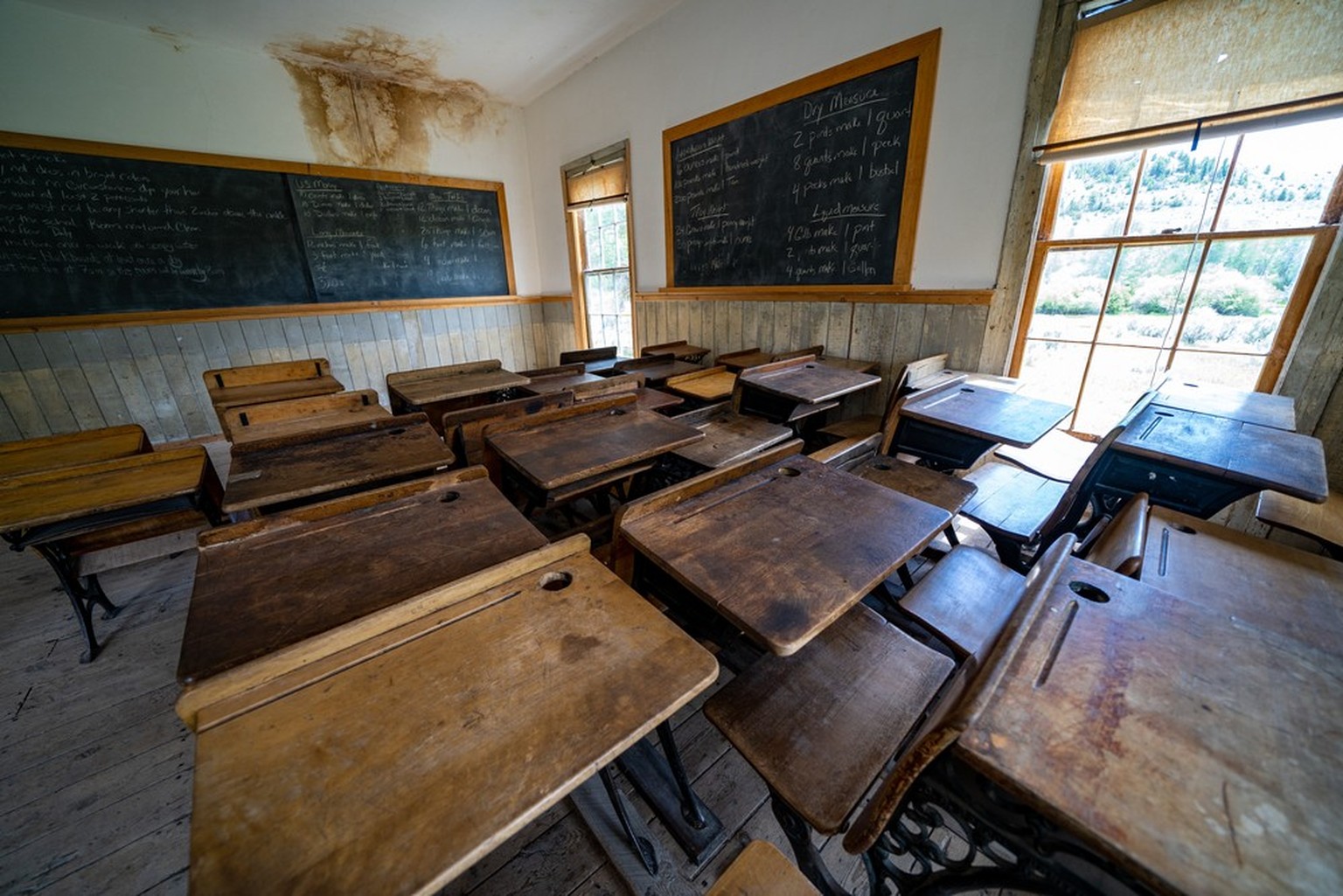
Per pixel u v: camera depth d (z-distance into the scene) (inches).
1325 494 43.7
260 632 30.5
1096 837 17.7
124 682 63.6
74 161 130.0
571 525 99.3
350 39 141.3
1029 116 82.6
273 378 116.7
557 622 31.1
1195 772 19.9
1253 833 17.7
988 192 89.7
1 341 127.2
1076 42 77.6
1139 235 81.0
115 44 129.3
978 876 24.8
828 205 113.2
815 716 38.9
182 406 152.1
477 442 73.0
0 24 117.3
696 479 47.7
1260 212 71.4
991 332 94.3
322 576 36.1
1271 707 22.9
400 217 181.8
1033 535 62.8
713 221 139.8
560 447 60.8
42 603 80.2
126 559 69.0
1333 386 67.9
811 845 36.8
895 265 104.8
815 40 107.0
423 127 180.7
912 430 75.6
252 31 134.6
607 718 24.7
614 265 186.4
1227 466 49.2
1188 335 80.0
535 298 218.7
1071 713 22.4
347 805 20.7
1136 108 74.7
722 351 147.9
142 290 143.6
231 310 155.3
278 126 155.0
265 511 59.2
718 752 52.7
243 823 20.0
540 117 191.2
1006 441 62.9
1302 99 62.9
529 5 128.1
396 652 28.7
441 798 21.0
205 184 147.4
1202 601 37.8
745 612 31.7
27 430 133.1
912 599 51.2
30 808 47.9
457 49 149.1
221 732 23.8
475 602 32.8
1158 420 61.5
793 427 96.3
